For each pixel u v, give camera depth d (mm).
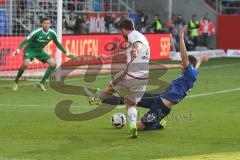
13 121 25109
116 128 23578
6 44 43688
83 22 58906
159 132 22781
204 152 19406
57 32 40781
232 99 32938
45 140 21172
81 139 21391
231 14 76375
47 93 34844
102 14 65000
